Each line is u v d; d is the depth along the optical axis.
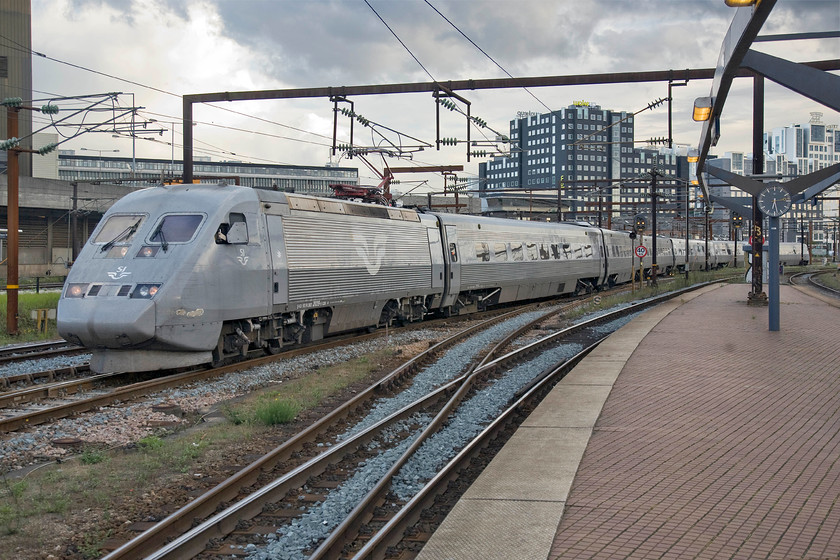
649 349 15.48
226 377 14.08
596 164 145.75
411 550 6.04
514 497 6.31
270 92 20.12
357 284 19.06
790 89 12.15
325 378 13.91
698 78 18.88
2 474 8.10
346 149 23.75
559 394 10.85
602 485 6.64
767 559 4.97
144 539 5.94
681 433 8.48
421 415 10.98
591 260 37.97
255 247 15.28
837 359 13.76
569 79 19.09
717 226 114.88
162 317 13.31
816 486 6.49
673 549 5.16
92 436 9.66
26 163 59.31
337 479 7.97
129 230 14.34
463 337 20.25
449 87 19.27
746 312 23.94
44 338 20.36
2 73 58.25
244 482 7.59
